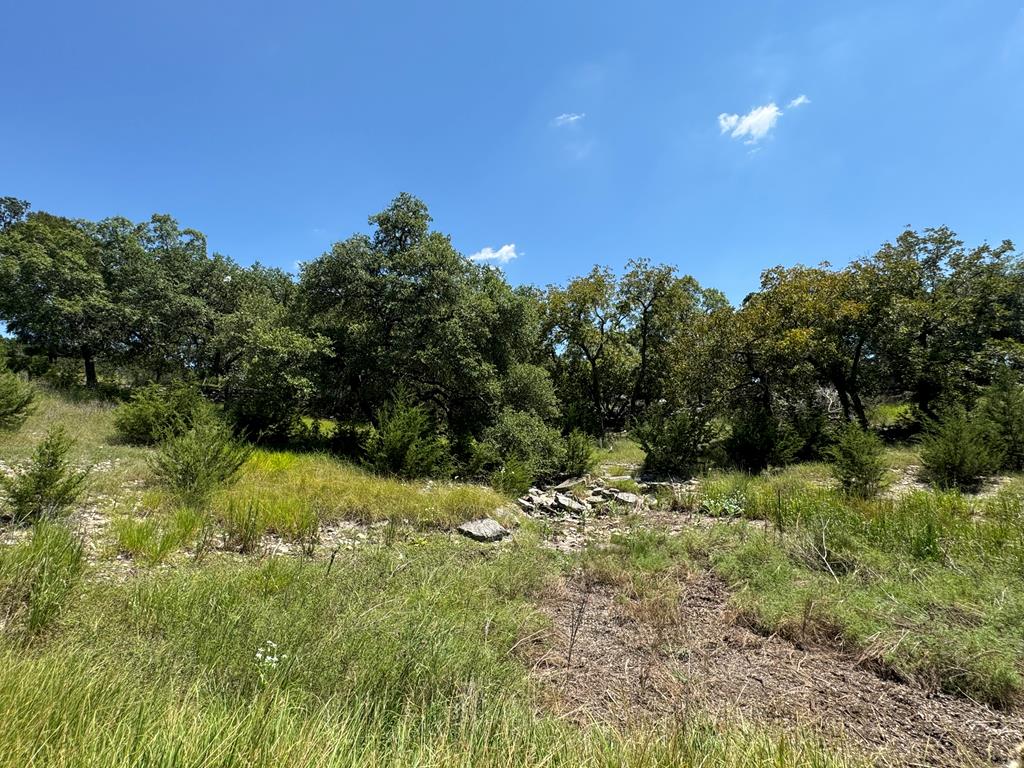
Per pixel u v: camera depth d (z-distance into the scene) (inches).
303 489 354.0
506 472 477.7
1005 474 469.4
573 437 610.2
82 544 175.9
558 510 411.5
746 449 610.2
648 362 1106.7
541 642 163.2
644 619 182.5
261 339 605.6
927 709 128.3
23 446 387.9
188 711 88.0
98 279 922.1
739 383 740.7
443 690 118.3
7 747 72.2
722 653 159.3
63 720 80.3
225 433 365.4
